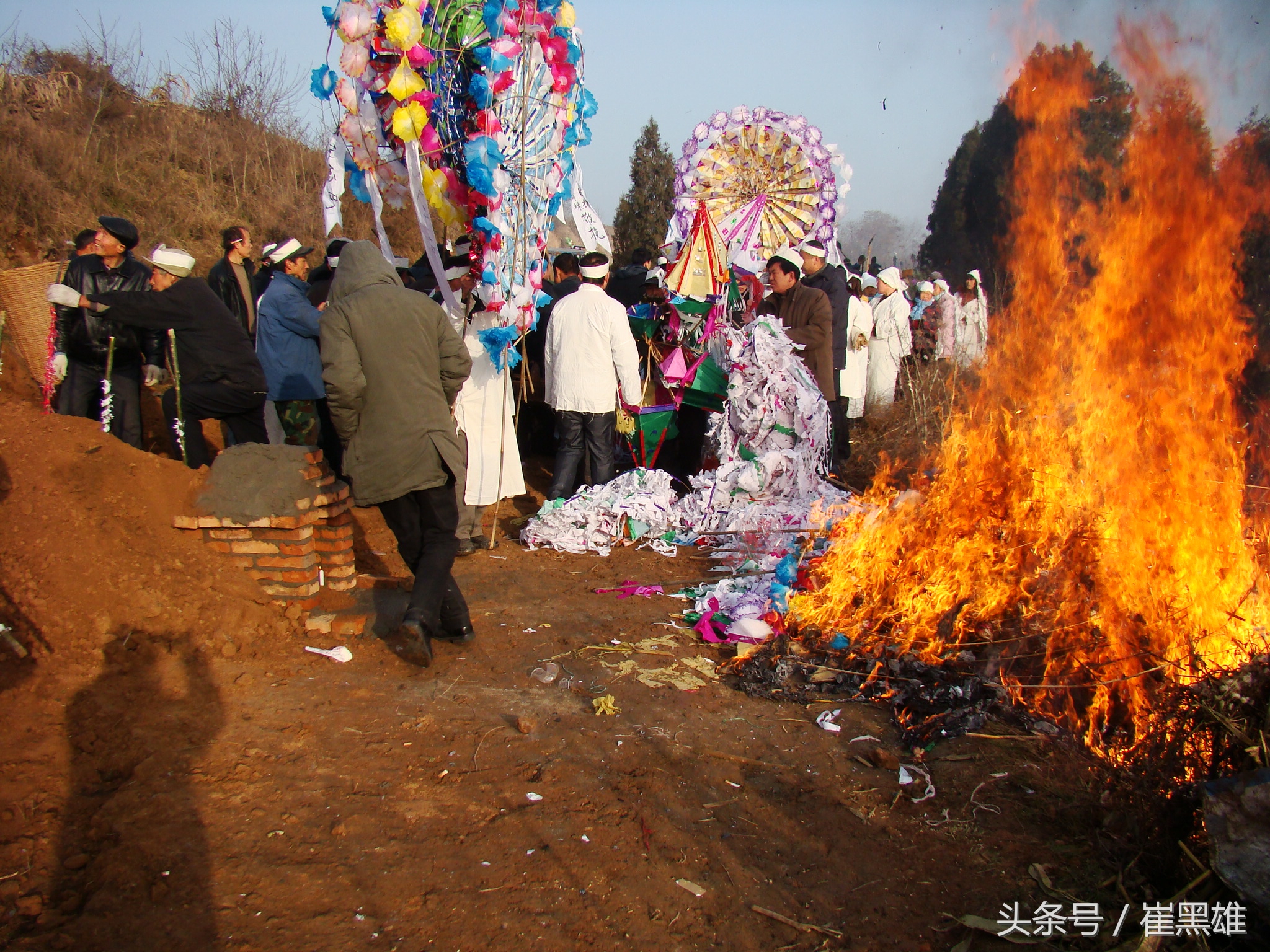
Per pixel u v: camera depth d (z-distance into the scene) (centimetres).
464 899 250
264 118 1612
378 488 385
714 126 827
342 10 495
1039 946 240
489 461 582
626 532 624
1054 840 285
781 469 629
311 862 259
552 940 237
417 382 387
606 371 651
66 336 552
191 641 378
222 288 705
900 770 325
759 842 284
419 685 380
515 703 369
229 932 230
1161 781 275
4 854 251
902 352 1009
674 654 426
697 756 333
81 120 1287
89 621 359
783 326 701
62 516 385
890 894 262
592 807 297
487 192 504
